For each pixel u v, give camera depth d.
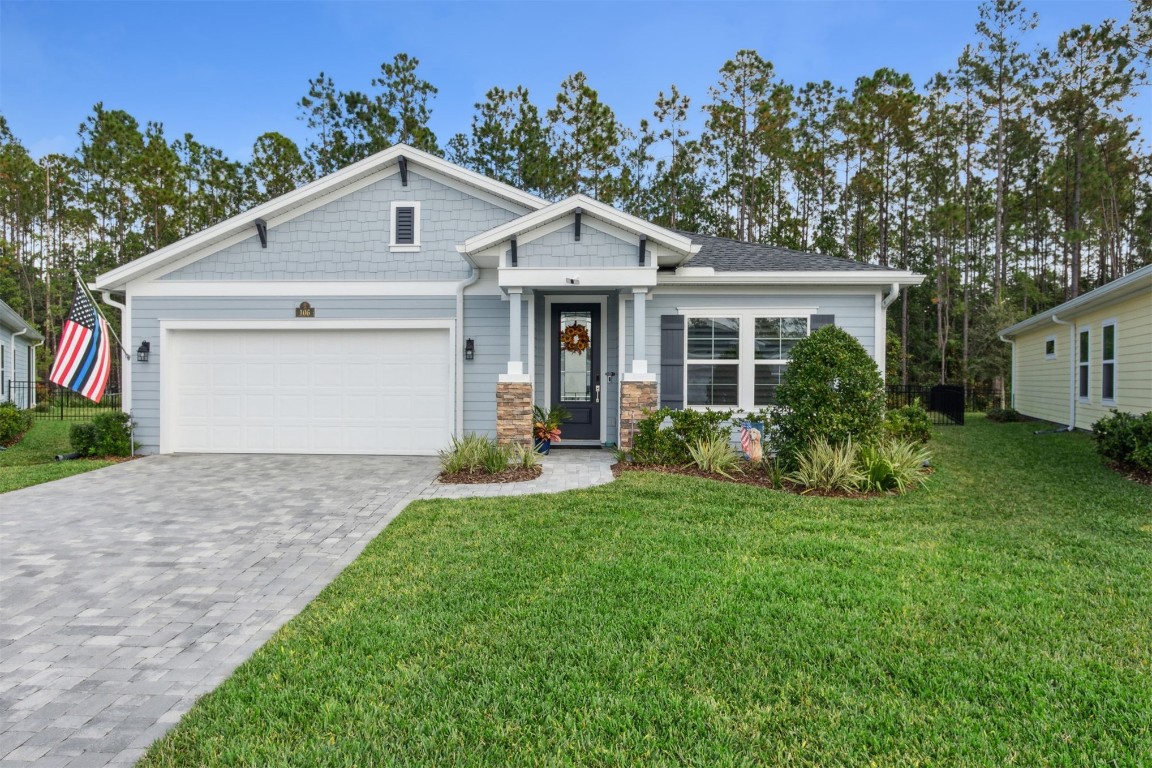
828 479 7.78
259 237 11.26
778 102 30.16
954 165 30.12
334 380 11.30
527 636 3.68
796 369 8.61
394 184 11.34
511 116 27.14
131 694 3.21
